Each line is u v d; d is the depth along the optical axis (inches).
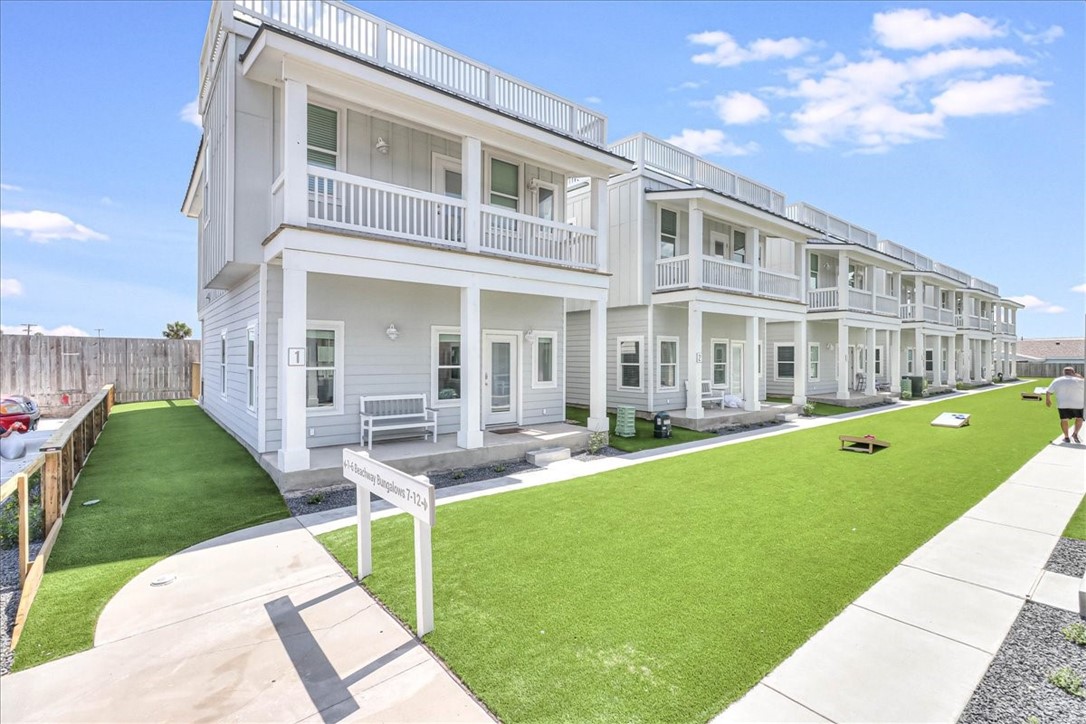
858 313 777.6
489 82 379.2
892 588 162.2
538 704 107.8
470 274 352.5
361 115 362.3
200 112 464.8
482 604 152.6
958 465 346.6
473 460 345.4
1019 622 141.8
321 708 108.3
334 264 294.0
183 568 181.5
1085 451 393.7
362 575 171.6
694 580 168.1
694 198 537.0
